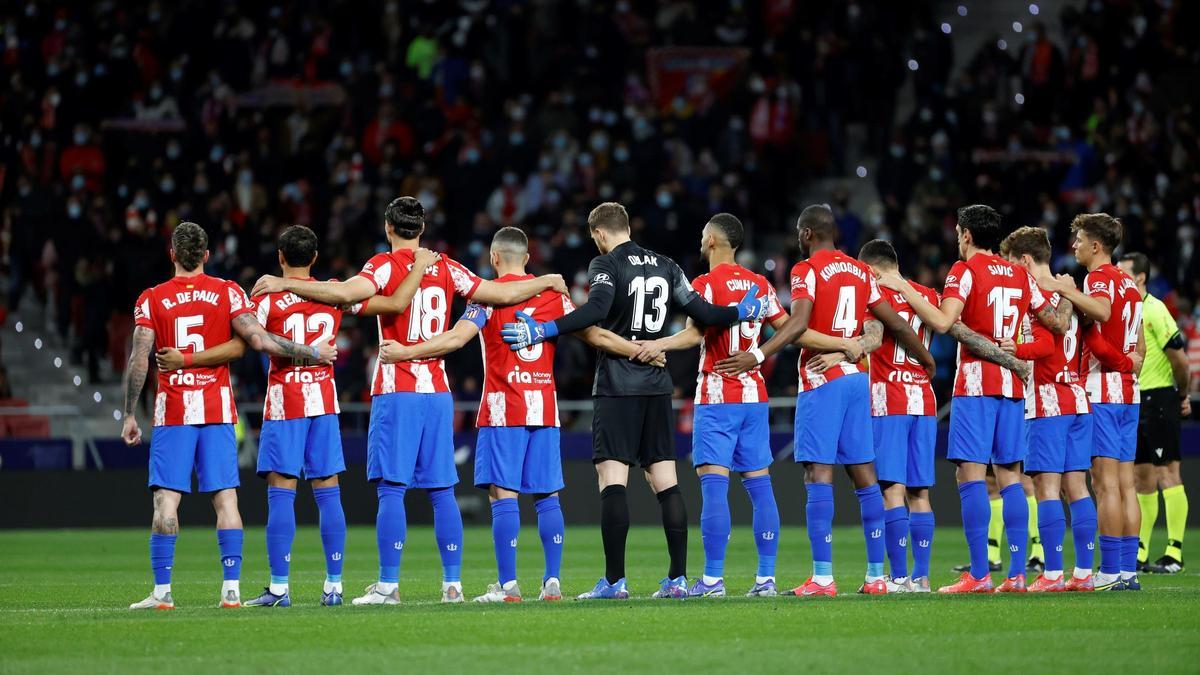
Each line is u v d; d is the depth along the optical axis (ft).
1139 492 147.64
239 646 80.64
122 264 287.48
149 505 250.57
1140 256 147.13
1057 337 114.32
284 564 105.60
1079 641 81.41
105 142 305.32
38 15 321.73
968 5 366.02
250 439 251.39
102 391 281.74
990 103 320.91
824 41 320.50
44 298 294.46
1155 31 326.65
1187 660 75.25
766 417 111.45
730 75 328.70
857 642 81.15
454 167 303.48
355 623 90.02
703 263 287.28
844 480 240.12
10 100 308.60
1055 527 114.11
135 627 89.20
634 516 246.68
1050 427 114.11
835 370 110.63
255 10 340.18
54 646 81.25
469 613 95.50
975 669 72.59
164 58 325.42
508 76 329.52
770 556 110.73
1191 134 313.32
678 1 351.67
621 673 71.46
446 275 107.04
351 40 335.26
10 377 282.15
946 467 237.66
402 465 105.50
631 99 326.03
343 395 256.93
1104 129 316.19
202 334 104.99
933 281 274.77
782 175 309.63
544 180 300.40
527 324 104.73
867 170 327.26
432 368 106.73
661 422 108.58
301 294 103.14
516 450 108.37
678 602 103.04
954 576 140.67
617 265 107.34
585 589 124.47
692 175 304.30
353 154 311.06
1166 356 146.10
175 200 303.48
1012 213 303.48
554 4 343.87
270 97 324.80
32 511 245.86
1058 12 362.74
